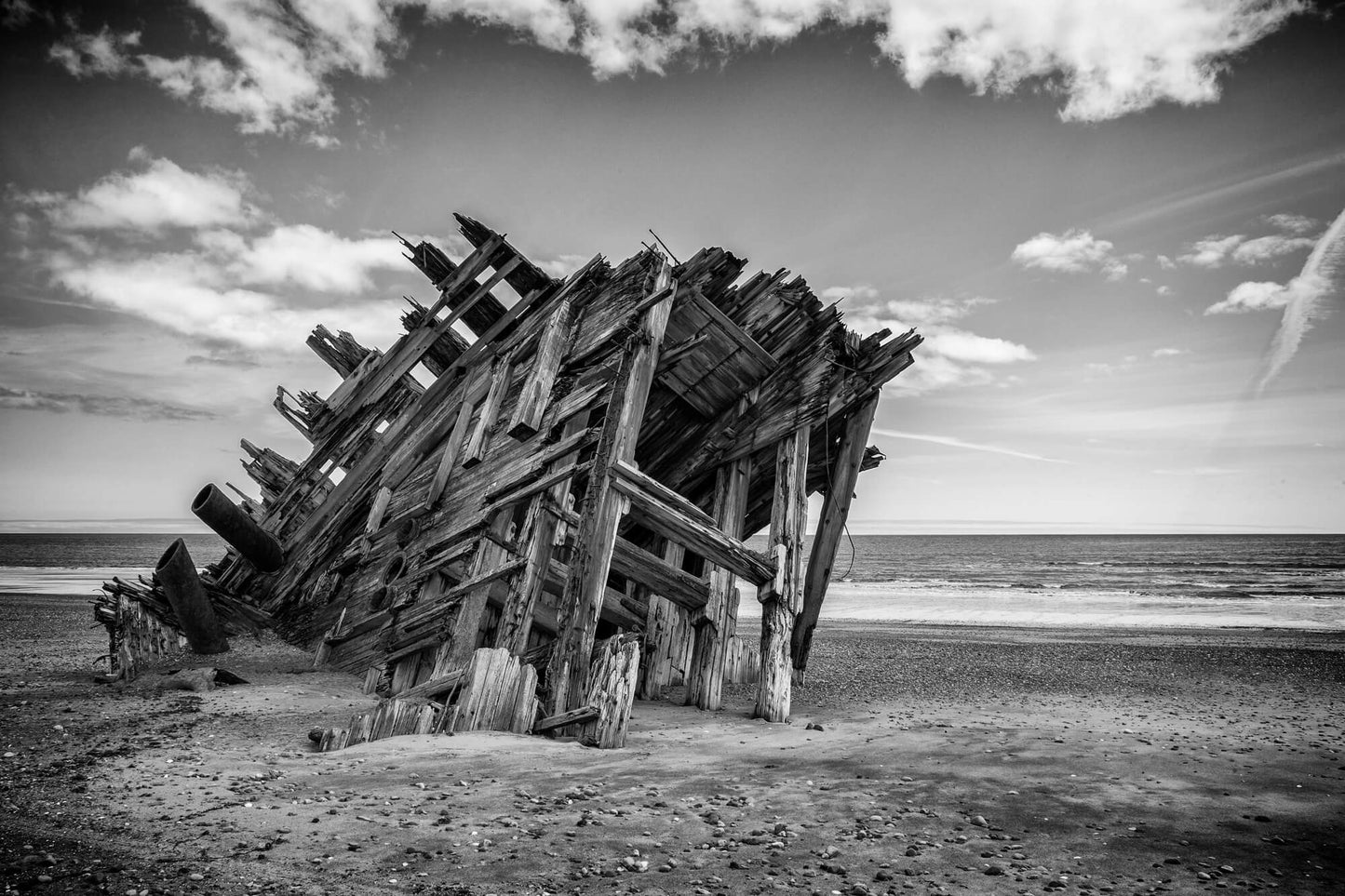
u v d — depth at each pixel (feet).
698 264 38.91
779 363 40.24
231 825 17.22
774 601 34.47
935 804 19.27
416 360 48.26
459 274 46.80
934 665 56.18
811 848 16.34
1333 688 45.21
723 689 42.86
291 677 39.14
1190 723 32.89
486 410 41.65
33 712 31.17
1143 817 18.25
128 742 26.11
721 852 16.03
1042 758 23.91
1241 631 77.30
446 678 31.89
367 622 41.01
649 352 34.06
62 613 80.18
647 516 33.30
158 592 44.11
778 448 39.06
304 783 20.86
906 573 190.60
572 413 35.65
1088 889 14.29
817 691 43.65
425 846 16.19
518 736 27.27
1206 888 14.35
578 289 43.19
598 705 26.73
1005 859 15.74
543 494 34.30
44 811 18.17
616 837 16.81
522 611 32.68
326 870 14.80
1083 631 79.66
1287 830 17.35
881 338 39.11
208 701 33.35
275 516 50.44
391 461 46.16
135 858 15.24
